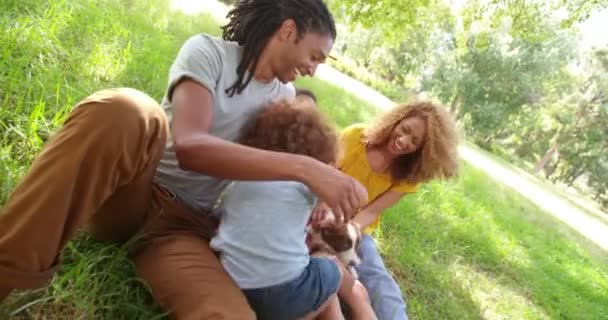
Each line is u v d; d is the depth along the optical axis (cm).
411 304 296
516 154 3534
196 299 154
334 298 201
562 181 3578
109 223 162
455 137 277
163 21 575
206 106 167
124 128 127
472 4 1052
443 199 507
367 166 277
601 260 830
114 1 486
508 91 2755
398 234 375
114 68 324
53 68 266
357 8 968
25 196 123
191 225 181
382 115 282
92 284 161
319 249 216
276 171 145
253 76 184
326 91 889
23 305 145
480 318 332
